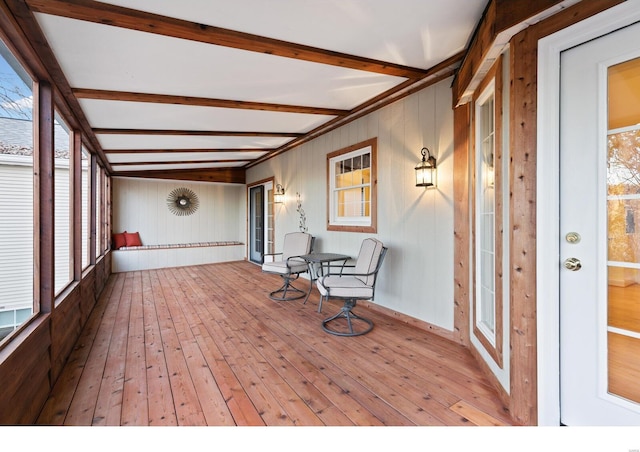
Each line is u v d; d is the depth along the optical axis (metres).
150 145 4.61
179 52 2.12
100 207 5.03
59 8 1.58
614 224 1.41
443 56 2.46
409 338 2.88
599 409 1.44
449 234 2.85
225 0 1.65
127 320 3.40
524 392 1.65
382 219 3.63
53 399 1.90
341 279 3.38
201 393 1.97
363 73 2.69
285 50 2.15
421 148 3.12
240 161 7.05
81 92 2.58
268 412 1.78
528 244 1.62
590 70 1.44
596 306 1.45
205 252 7.57
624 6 1.32
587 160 1.46
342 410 1.80
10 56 1.80
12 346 1.50
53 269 2.06
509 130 1.76
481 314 2.41
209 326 3.21
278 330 3.09
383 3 1.75
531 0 1.53
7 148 1.92
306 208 5.24
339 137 4.36
